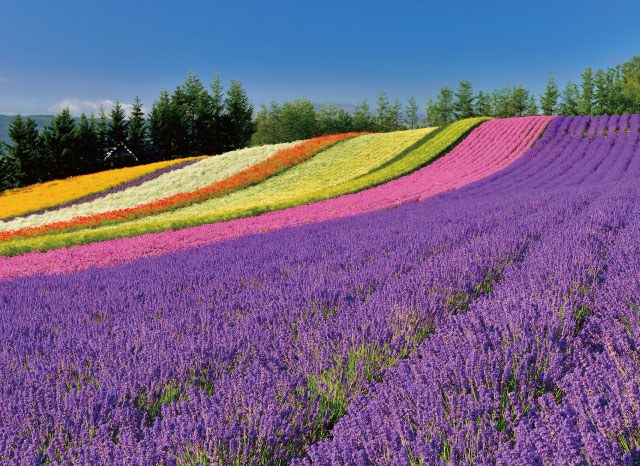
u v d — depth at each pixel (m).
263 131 99.81
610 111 92.25
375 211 16.75
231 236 14.45
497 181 23.95
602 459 1.76
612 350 2.81
